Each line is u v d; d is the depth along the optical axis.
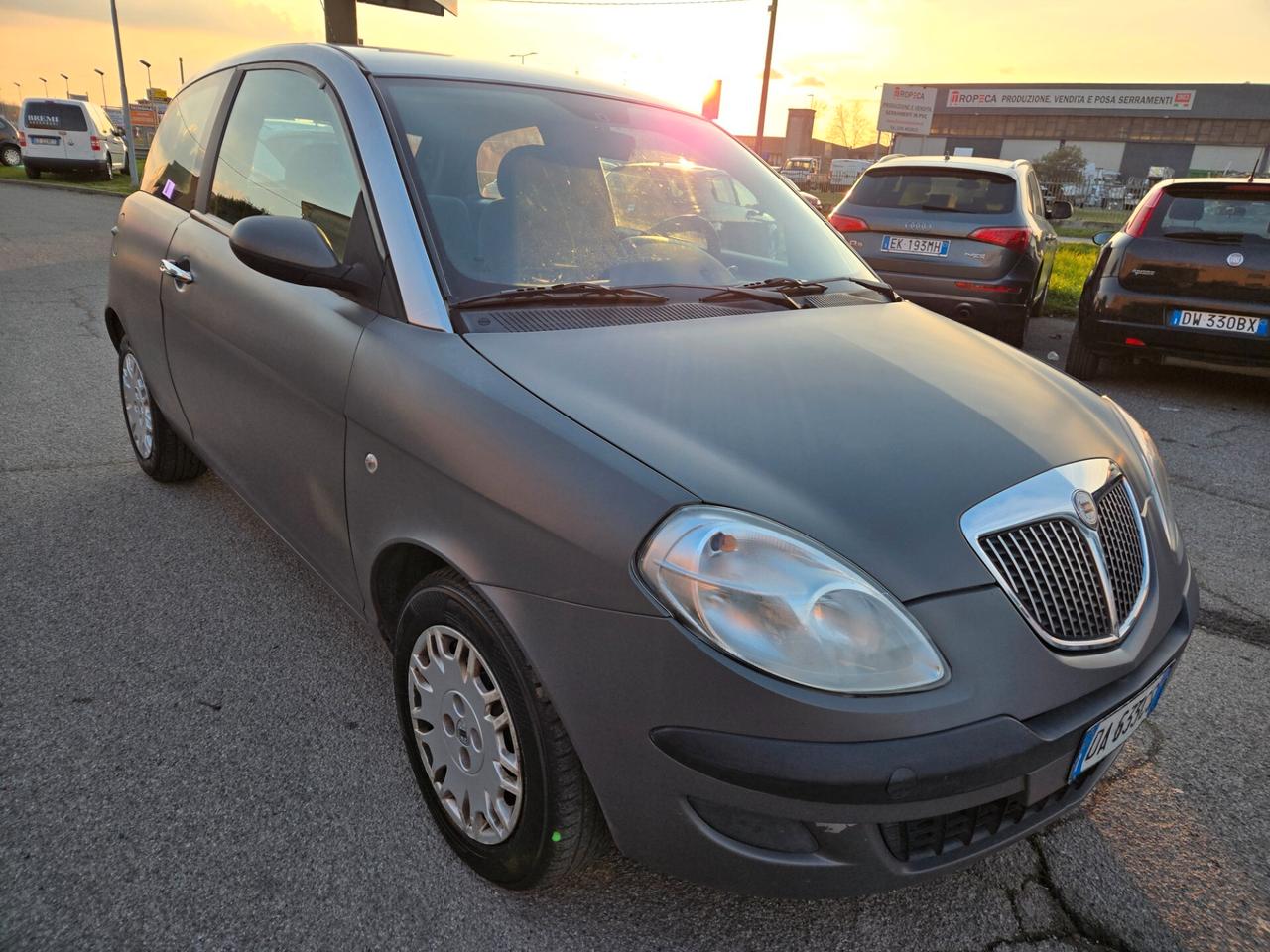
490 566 1.71
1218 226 5.93
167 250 3.17
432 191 2.19
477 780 1.88
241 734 2.38
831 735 1.44
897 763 1.44
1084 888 2.04
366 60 2.53
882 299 2.74
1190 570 2.13
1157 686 1.82
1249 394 6.62
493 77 2.67
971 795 1.51
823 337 2.23
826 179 44.53
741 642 1.46
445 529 1.82
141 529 3.53
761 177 3.08
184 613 2.95
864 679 1.46
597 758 1.60
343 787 2.20
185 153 3.41
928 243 7.34
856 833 1.50
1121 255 6.28
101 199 17.83
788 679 1.45
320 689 2.59
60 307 7.56
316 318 2.26
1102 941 1.90
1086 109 62.78
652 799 1.57
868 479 1.66
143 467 3.96
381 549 2.05
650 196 2.64
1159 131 61.34
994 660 1.54
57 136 20.91
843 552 1.52
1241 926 1.95
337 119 2.38
